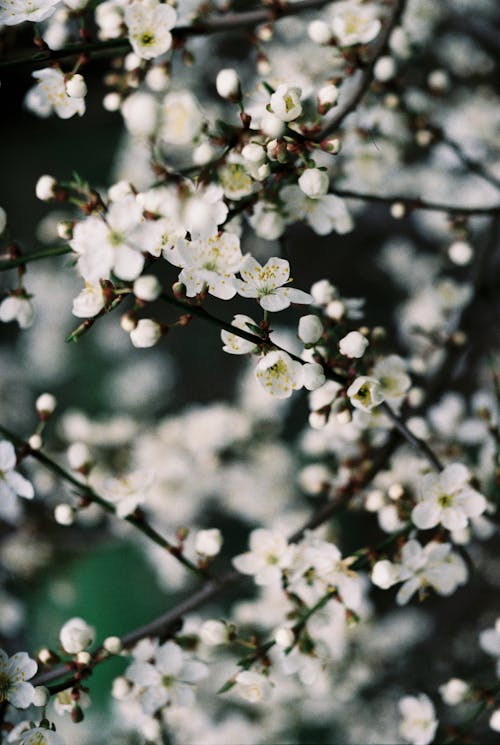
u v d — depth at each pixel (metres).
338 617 0.62
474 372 0.80
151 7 0.56
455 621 0.85
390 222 0.98
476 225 0.78
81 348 1.05
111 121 1.22
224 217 0.54
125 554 0.83
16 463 0.57
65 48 0.56
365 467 0.63
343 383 0.55
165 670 0.57
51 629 0.82
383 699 0.78
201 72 0.82
